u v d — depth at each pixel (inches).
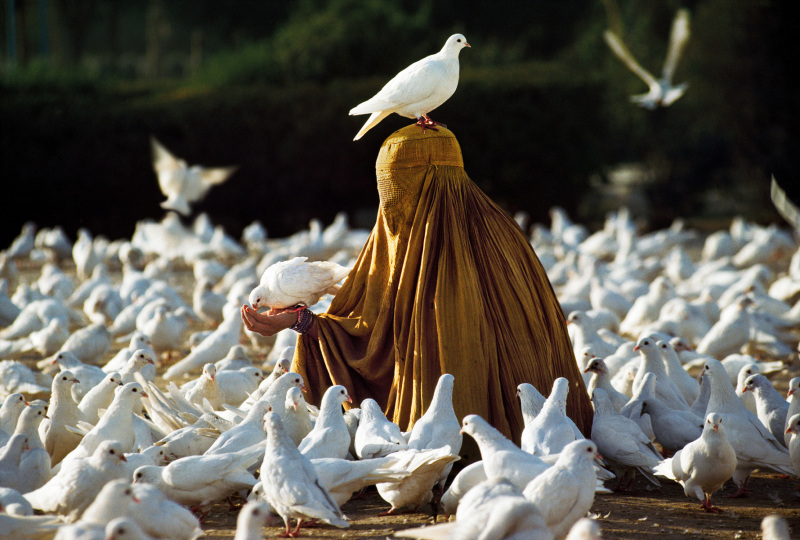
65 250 853.8
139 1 2215.8
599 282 573.6
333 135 1025.5
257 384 327.0
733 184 1215.6
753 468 255.4
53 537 187.6
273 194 1058.1
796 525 226.1
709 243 821.9
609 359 356.5
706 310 502.9
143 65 2635.3
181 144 1024.9
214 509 242.1
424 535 177.6
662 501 247.9
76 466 209.2
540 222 1088.2
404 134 273.0
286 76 1214.3
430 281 263.0
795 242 955.3
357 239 844.6
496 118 1031.0
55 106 1005.8
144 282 600.7
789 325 480.1
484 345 257.4
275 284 274.8
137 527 162.7
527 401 247.1
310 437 235.9
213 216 1069.1
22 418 248.7
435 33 1524.4
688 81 1187.9
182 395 280.4
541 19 1796.3
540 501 191.2
